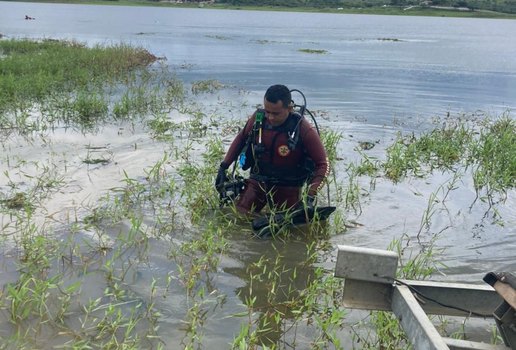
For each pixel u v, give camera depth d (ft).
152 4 289.33
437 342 7.43
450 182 21.66
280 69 55.67
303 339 11.06
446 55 77.92
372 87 45.73
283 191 17.33
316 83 46.91
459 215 18.35
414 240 16.28
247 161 17.46
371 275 9.05
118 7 255.91
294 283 13.48
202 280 13.34
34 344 10.43
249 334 11.06
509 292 8.16
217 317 11.69
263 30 132.05
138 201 18.19
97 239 15.24
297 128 16.66
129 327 10.67
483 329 11.69
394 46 93.35
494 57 76.18
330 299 12.64
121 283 12.93
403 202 19.33
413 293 9.08
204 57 65.31
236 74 50.90
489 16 290.56
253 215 17.53
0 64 42.65
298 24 170.91
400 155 24.11
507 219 18.16
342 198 19.35
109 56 52.60
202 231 16.22
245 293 12.84
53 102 32.37
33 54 53.21
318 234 16.49
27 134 25.84
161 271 13.64
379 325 11.13
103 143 25.02
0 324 11.03
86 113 30.30
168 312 11.79
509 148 24.90
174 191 19.26
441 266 14.58
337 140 25.36
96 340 10.68
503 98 42.29
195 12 234.79
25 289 11.55
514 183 21.72
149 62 56.65
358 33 132.67
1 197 17.93
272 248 15.43
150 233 15.83
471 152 25.75
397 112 35.19
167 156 23.24
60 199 18.02
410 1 329.72
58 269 13.44
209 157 22.31
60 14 170.91
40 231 15.52
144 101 34.04
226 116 31.63
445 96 42.34
